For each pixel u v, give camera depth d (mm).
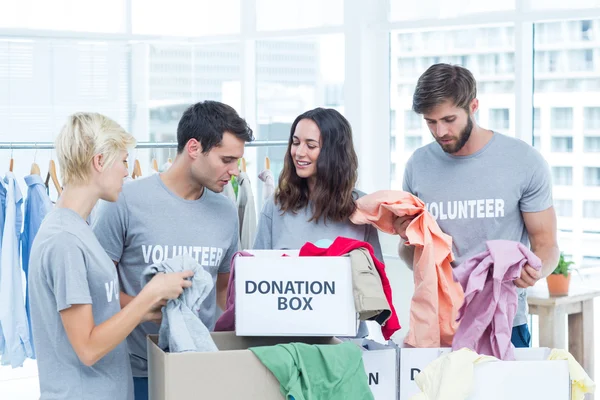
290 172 2590
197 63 4879
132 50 4746
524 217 2617
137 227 2340
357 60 4406
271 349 1955
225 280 2590
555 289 3641
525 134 4008
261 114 4816
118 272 2402
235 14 4871
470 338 2256
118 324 1929
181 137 2344
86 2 4727
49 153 4602
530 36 3969
